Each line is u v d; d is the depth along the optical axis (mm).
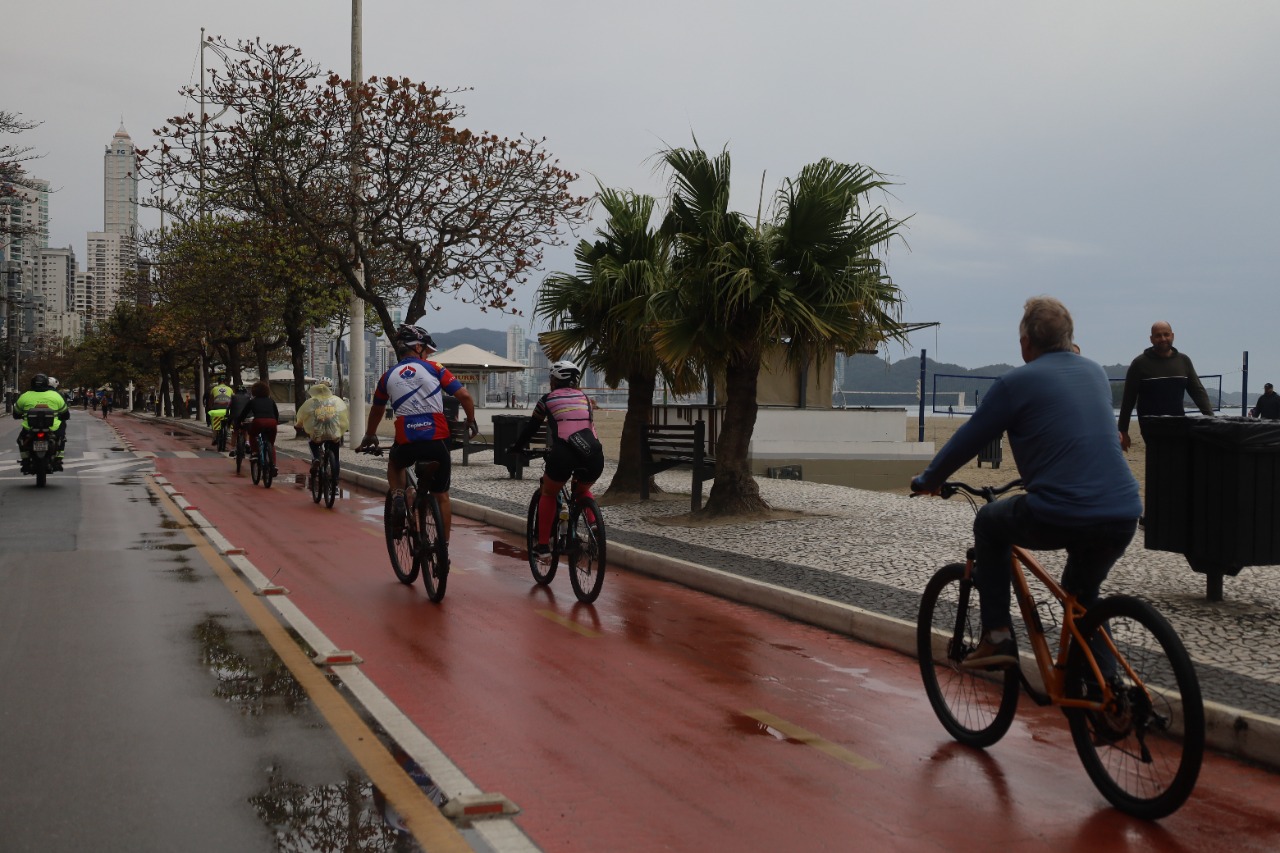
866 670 6375
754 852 3723
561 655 6582
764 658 6625
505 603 8289
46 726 5008
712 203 12555
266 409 19047
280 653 6500
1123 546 4371
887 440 24078
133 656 6379
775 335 12227
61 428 18547
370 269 25234
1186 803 4262
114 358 90188
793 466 23078
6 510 14516
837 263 12336
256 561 10289
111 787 4227
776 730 5145
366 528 13219
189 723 5066
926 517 13180
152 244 51375
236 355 50562
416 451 8469
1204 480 7609
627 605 8281
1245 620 7156
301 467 24312
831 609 7504
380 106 22672
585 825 3924
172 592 8531
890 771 4598
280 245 26422
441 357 38812
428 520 8508
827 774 4539
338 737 4883
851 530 11852
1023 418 4480
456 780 4359
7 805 4031
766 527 12117
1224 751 4879
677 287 12477
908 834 3906
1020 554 4723
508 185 22922
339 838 3754
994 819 4066
